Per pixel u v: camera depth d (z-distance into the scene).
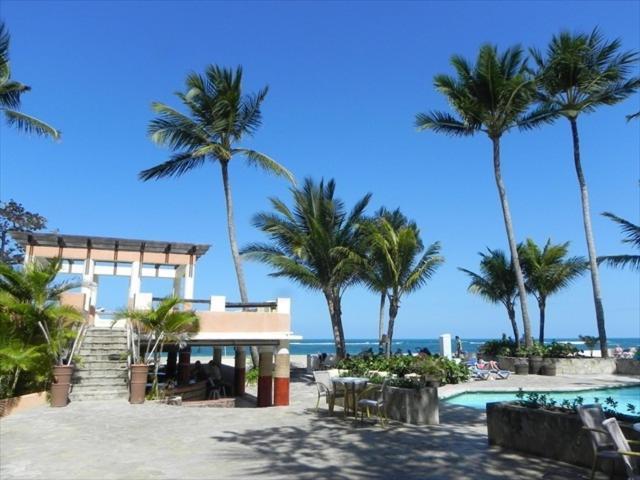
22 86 19.20
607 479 6.23
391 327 23.09
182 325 14.80
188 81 23.64
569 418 7.07
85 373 14.68
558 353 23.97
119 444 8.77
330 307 24.69
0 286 13.42
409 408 10.63
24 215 35.25
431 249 24.27
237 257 23.70
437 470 6.85
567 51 24.12
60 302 14.24
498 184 25.58
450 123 26.47
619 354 30.62
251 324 15.34
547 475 6.48
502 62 25.30
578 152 25.62
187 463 7.40
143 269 21.64
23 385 13.35
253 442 8.85
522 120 25.94
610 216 23.64
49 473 6.90
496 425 8.28
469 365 22.61
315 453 7.96
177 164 24.28
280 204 25.48
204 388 18.08
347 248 23.39
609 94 24.86
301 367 30.70
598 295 24.62
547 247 31.34
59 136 19.02
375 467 7.07
